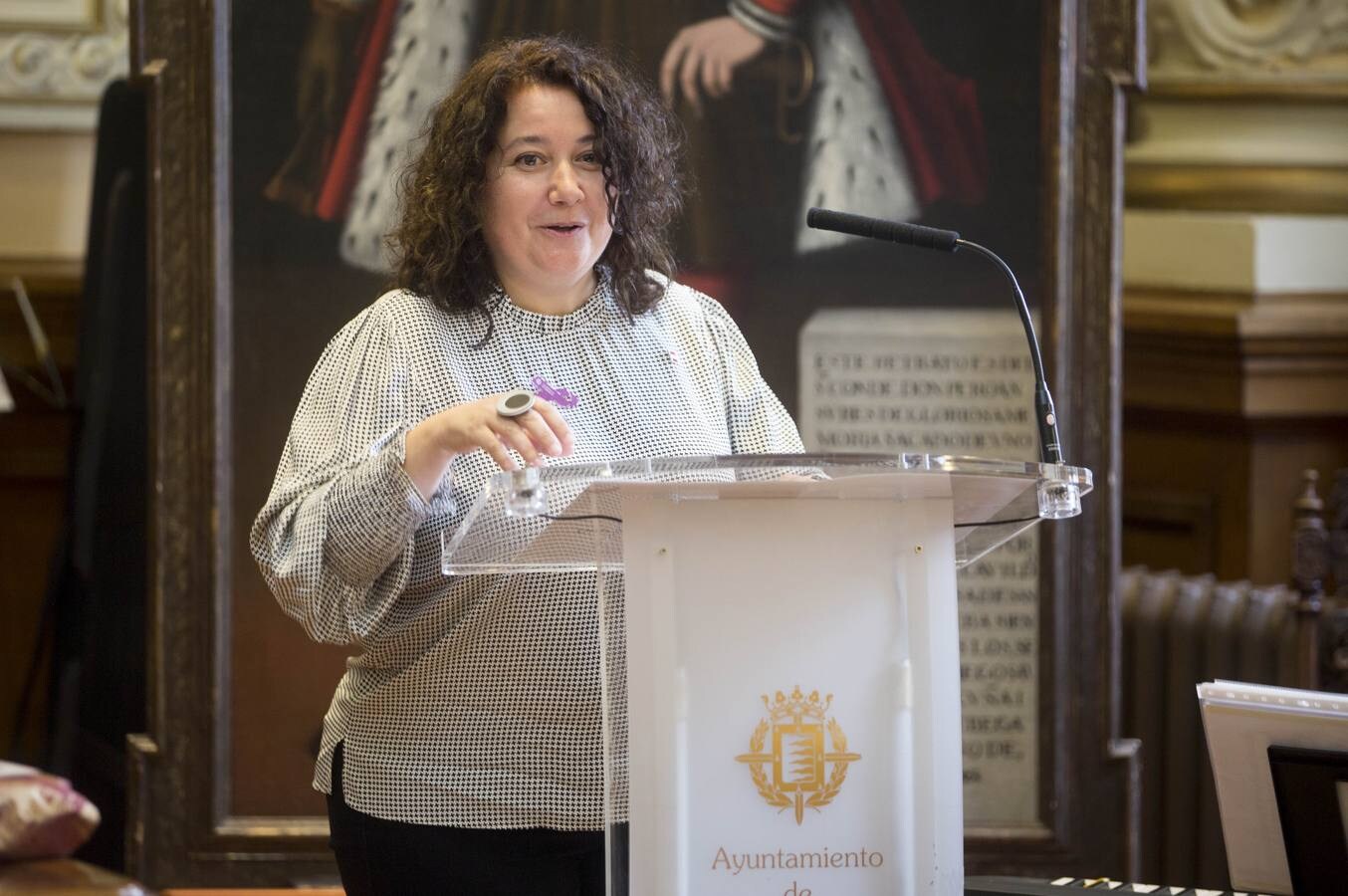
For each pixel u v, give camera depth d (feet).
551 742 18.16
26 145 41.04
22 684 40.34
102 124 37.81
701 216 34.12
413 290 19.04
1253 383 40.45
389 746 18.42
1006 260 34.14
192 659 33.63
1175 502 42.47
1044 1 33.83
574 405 18.78
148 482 33.35
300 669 33.91
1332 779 16.14
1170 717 37.83
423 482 16.67
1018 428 34.30
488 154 18.60
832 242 34.24
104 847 35.73
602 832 18.19
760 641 14.35
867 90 34.06
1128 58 33.81
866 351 34.35
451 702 18.22
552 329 19.07
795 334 34.32
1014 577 34.58
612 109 18.70
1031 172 34.06
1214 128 42.22
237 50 33.27
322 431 18.69
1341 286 41.34
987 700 34.63
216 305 33.12
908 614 14.47
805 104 34.06
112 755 36.09
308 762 33.91
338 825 18.84
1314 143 41.81
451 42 33.60
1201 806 37.60
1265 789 16.92
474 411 16.19
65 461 39.91
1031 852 34.42
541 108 18.51
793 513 14.48
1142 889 17.74
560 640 17.98
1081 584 34.53
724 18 33.88
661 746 14.17
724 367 20.20
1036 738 34.58
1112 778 34.63
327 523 17.13
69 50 40.83
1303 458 41.47
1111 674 34.47
